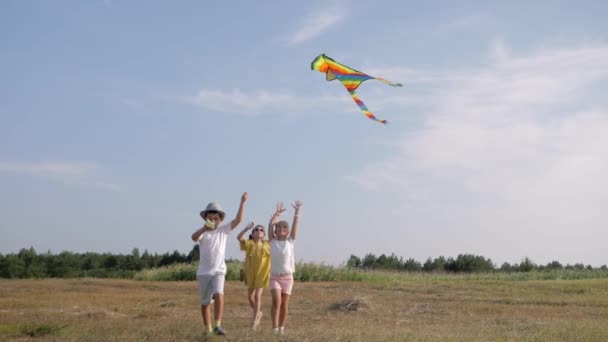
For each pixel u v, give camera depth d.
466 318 13.88
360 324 12.28
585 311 15.65
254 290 10.75
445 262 58.09
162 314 13.29
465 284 25.69
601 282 26.44
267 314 14.33
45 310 13.98
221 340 8.86
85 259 52.88
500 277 37.75
